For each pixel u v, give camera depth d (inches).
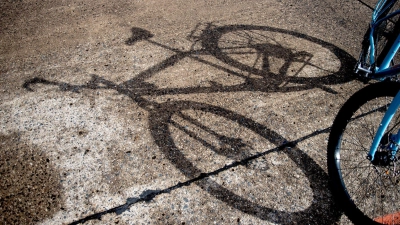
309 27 156.8
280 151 99.7
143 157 97.8
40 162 96.3
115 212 84.0
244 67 132.2
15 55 139.7
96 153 99.0
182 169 94.3
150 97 118.4
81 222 81.9
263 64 133.9
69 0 179.9
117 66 133.0
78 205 85.6
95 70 131.0
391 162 74.7
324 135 104.8
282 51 141.1
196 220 82.4
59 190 89.0
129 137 103.9
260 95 119.3
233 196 87.7
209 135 104.4
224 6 174.2
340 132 78.6
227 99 117.5
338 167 80.5
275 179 92.0
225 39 148.4
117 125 107.9
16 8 172.6
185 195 87.8
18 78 127.6
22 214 83.5
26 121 109.6
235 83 124.4
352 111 75.6
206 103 115.8
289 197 87.7
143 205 85.5
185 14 167.2
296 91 121.0
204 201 86.4
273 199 87.2
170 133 105.0
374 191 89.3
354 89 121.9
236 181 91.4
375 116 109.1
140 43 146.0
